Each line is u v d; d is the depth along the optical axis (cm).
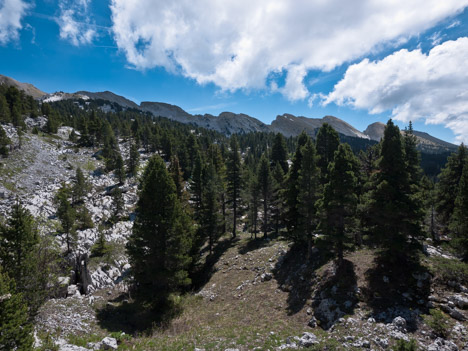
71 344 1265
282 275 2311
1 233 1525
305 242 2642
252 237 3669
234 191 3956
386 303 1463
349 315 1445
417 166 2631
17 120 7656
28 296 1478
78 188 4747
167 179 2177
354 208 1873
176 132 10644
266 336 1398
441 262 1656
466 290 1395
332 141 3588
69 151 7425
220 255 3234
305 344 1225
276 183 3562
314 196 2247
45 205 4303
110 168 6856
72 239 3362
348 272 1836
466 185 1808
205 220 3362
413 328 1239
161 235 2105
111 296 2550
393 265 1738
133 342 1473
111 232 4062
